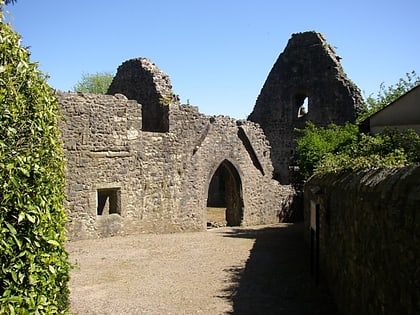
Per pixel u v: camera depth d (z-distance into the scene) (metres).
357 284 5.19
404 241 3.49
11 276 3.46
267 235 15.32
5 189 3.35
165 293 7.78
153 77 16.84
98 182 13.31
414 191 3.41
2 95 3.38
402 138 8.62
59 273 4.41
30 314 3.53
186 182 16.30
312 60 25.38
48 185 4.13
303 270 9.46
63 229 4.63
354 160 6.84
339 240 6.48
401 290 3.55
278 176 25.53
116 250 11.68
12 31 3.95
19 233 3.55
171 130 15.73
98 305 7.07
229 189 19.59
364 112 22.28
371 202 4.49
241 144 19.20
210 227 18.64
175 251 11.73
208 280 8.66
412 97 10.86
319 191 8.30
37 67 4.36
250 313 6.68
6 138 3.49
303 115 26.16
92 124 13.16
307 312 6.59
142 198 14.66
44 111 4.25
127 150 14.14
